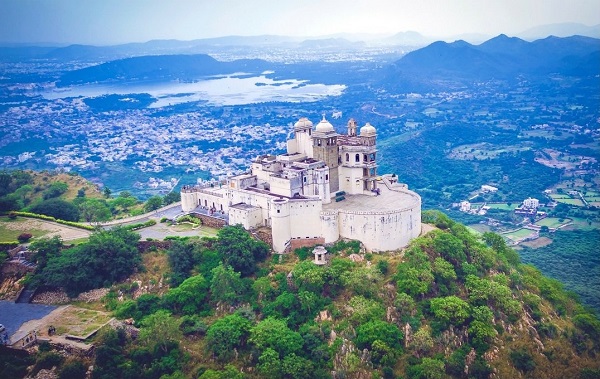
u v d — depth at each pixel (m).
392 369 188.50
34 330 196.00
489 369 196.50
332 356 190.88
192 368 188.12
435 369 186.00
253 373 186.50
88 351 185.12
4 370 178.88
